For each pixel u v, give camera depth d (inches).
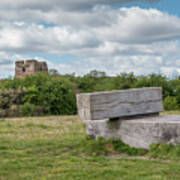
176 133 234.7
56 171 210.5
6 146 298.7
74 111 977.5
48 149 291.3
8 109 828.0
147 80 1096.8
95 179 189.9
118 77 1157.1
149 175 193.0
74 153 269.6
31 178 196.5
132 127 266.8
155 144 245.4
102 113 265.1
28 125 485.4
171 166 207.9
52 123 536.7
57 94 925.8
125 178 188.9
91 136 310.3
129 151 264.2
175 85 1070.4
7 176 201.5
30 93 896.9
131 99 277.1
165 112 780.0
